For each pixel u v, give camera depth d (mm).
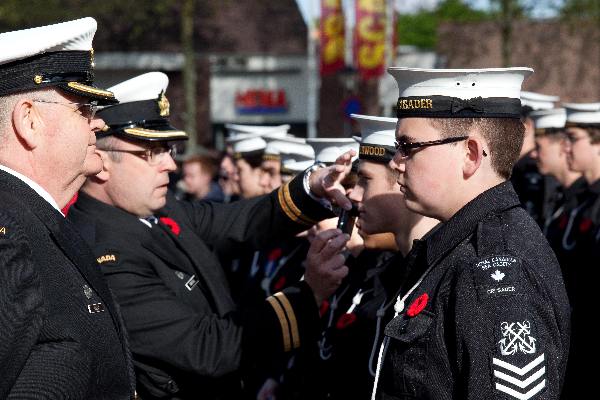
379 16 16781
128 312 2984
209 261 3332
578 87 20297
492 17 20109
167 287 3129
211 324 2977
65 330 2186
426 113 2311
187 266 3262
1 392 1979
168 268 3205
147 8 19219
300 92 21328
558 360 2080
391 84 17422
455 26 20578
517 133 2332
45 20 17719
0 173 2262
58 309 2195
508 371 1999
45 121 2279
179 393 3059
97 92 2346
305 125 21375
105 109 3156
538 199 6652
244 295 4629
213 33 21094
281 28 21391
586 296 5215
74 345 2191
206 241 3598
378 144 2971
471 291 2096
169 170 3262
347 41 18312
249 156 5668
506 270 2080
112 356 2344
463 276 2131
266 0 21594
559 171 6105
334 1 17125
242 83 21328
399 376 2219
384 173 2967
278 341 2926
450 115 2285
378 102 18047
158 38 20734
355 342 3062
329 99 19500
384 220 2971
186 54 17922
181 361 2939
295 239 4406
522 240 2174
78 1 18547
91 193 3240
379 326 2809
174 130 3262
